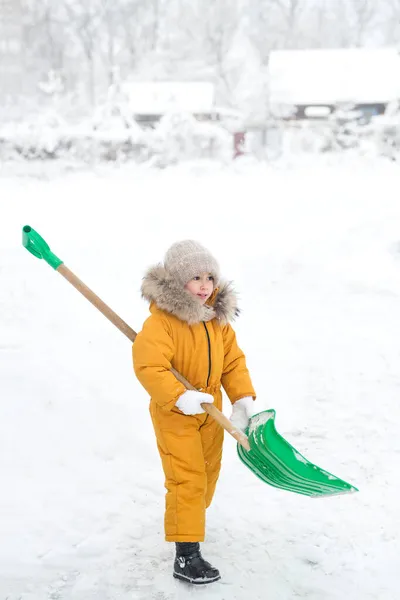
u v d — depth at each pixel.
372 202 16.42
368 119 45.31
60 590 2.97
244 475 3.94
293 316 6.80
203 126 33.03
